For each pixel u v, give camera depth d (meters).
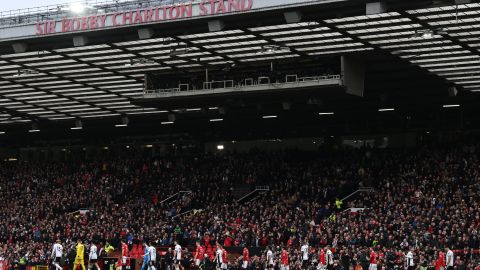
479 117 76.00
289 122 85.38
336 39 55.12
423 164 70.69
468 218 57.69
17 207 83.88
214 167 83.94
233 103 65.94
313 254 55.91
